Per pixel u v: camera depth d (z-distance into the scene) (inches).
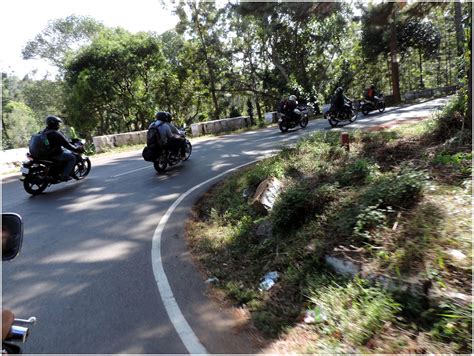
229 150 571.5
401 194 200.7
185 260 213.9
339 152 374.0
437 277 138.9
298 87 1302.9
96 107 1353.3
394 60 1214.3
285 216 231.3
